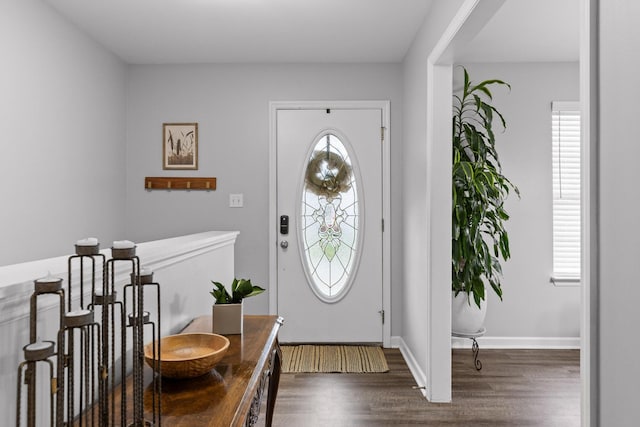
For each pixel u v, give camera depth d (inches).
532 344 153.0
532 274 153.3
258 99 154.1
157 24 121.9
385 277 152.9
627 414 38.9
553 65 152.2
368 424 95.8
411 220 134.5
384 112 152.9
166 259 67.4
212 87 154.3
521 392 113.9
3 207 93.0
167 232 154.7
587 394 43.7
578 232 152.9
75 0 106.7
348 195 153.9
